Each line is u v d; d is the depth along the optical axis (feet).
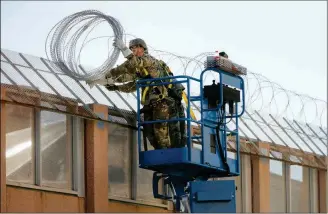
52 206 117.80
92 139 122.72
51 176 118.62
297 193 156.35
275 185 152.66
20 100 115.55
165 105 120.78
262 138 150.82
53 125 119.65
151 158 120.16
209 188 120.67
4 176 111.96
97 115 123.54
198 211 120.37
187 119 119.34
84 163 122.42
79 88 124.88
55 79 122.83
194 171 123.44
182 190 123.13
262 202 148.05
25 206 114.73
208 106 123.13
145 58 121.49
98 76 122.11
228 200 120.78
